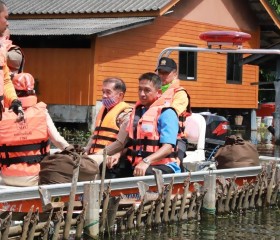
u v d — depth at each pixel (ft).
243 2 88.58
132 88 74.38
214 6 84.94
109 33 66.08
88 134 67.82
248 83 91.71
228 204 29.35
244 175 30.60
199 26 83.10
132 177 25.02
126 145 26.61
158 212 25.58
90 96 69.72
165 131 25.23
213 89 86.22
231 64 88.74
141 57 75.15
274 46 70.59
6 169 24.17
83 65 70.13
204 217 28.09
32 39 71.05
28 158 24.11
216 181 28.94
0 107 21.18
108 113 27.66
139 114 26.22
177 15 79.71
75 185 22.21
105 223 23.75
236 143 31.53
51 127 24.75
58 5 76.69
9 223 19.98
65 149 23.98
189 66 82.58
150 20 70.90
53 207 21.53
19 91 24.22
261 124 93.91
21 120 21.72
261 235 25.54
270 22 90.17
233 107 89.51
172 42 79.30
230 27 87.40
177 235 25.02
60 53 71.41
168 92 27.35
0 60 21.20
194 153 33.91
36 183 24.31
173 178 26.04
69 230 22.25
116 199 23.71
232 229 26.48
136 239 24.08
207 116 37.27
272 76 108.17
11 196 21.57
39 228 21.27
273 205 31.94
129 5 72.79
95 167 24.14
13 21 75.41
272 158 34.83
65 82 71.10
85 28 66.59
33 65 72.90
